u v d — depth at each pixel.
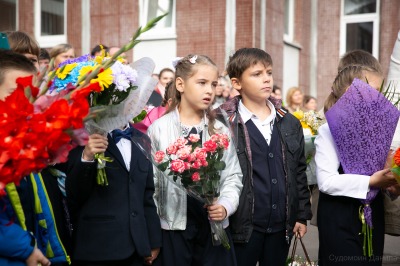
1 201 1.68
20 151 1.29
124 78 2.06
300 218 2.76
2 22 9.68
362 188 2.30
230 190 2.40
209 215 2.30
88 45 9.12
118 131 2.38
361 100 2.27
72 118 1.31
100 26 9.03
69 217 2.39
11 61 1.71
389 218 2.78
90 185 2.20
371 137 2.29
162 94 6.14
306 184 2.81
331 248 2.46
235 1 8.09
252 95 2.73
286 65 9.55
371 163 2.32
